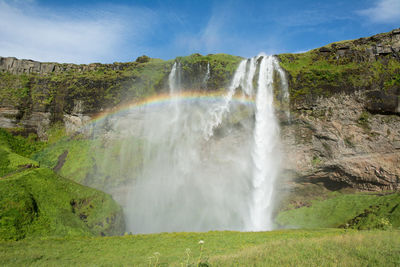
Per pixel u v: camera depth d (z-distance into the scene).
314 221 50.91
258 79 60.94
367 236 19.92
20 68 93.88
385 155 48.81
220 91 65.31
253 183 59.44
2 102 84.06
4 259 25.36
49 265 24.06
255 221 57.00
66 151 76.88
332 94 52.69
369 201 48.69
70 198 47.25
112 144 75.25
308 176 55.88
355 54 55.38
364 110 50.69
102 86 79.94
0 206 36.81
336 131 52.16
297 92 55.19
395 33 53.72
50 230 37.75
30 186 44.69
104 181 66.19
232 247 28.38
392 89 48.78
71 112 81.94
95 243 33.62
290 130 55.72
